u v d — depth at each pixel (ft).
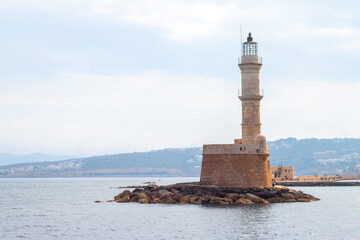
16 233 287.07
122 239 263.90
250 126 408.87
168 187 426.51
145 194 418.10
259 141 394.32
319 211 357.61
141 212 350.43
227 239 259.80
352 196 514.27
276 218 319.27
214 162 396.37
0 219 346.95
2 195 639.76
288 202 398.42
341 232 279.08
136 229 289.74
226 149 392.88
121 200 429.38
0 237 275.59
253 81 410.31
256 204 376.07
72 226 307.58
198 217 322.14
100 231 287.28
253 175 390.83
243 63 409.69
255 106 410.72
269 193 389.80
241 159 390.21
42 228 303.27
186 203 384.27
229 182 390.42
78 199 537.24
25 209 418.92
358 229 288.30
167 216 328.90
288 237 264.52
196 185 406.00
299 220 313.94
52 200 528.63
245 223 300.81
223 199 375.45
